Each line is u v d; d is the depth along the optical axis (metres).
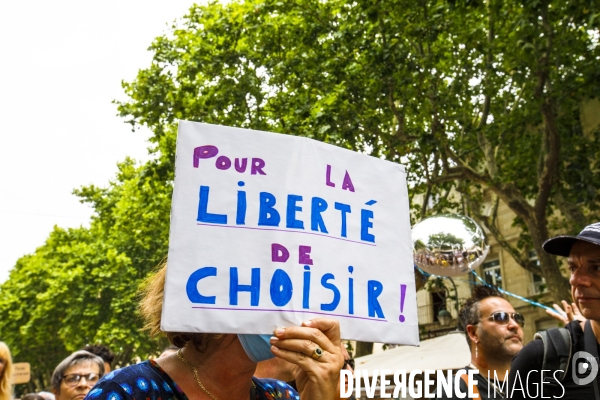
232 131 1.94
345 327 1.93
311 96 13.21
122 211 22.89
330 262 1.96
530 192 15.16
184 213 1.83
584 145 14.70
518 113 13.55
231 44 14.45
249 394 2.02
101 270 26.36
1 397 4.27
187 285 1.77
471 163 14.52
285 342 1.74
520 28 11.29
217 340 1.90
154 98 14.40
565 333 2.65
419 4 12.17
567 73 13.39
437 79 12.80
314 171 2.02
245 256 1.85
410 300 2.11
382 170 2.18
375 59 12.12
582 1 10.34
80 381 4.50
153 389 1.79
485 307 3.62
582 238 2.48
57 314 28.67
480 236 4.39
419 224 4.52
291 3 13.51
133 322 24.94
